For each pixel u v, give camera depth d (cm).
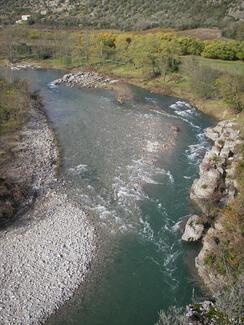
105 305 3272
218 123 6981
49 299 3266
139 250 3884
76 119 7200
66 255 3728
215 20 13475
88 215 4356
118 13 15938
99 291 3400
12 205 4397
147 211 4488
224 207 4109
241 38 11350
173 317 2906
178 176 5253
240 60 10125
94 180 5088
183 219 4347
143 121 7194
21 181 4944
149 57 9944
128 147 6066
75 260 3681
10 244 3819
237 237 3453
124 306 3269
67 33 12862
